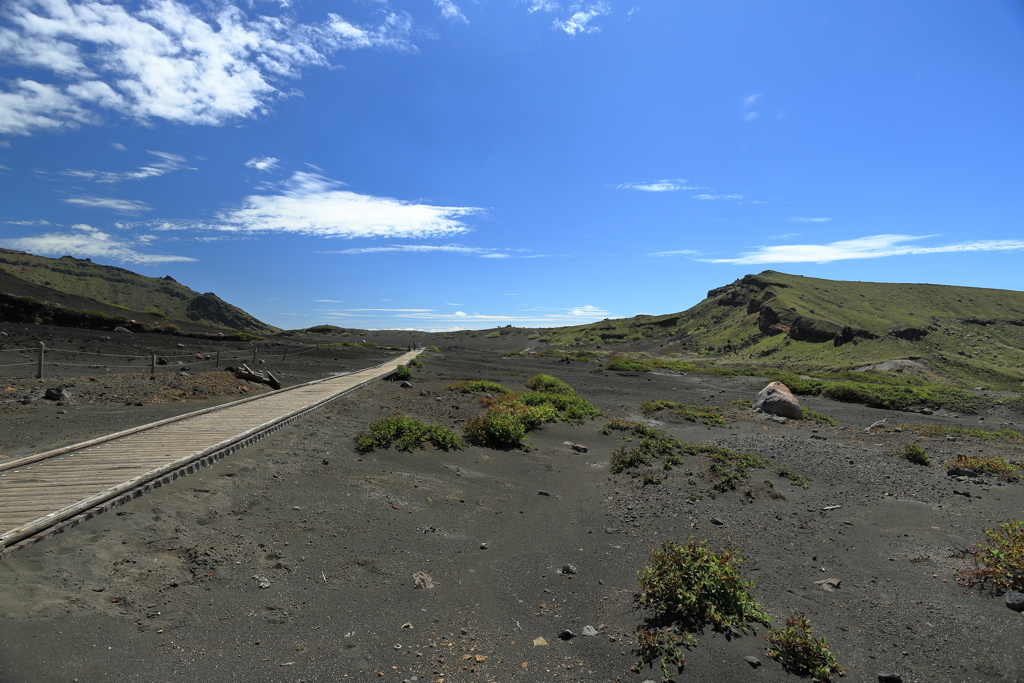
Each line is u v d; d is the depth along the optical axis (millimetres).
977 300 135500
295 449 10492
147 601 4707
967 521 8555
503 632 5035
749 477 11344
